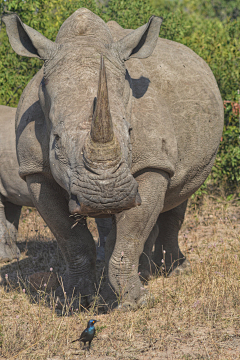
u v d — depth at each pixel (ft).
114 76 44.55
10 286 62.13
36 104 51.29
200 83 60.23
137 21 128.57
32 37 46.32
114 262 50.65
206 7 255.09
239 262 62.54
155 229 65.31
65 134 40.29
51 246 85.92
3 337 43.91
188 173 58.03
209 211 106.83
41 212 51.55
